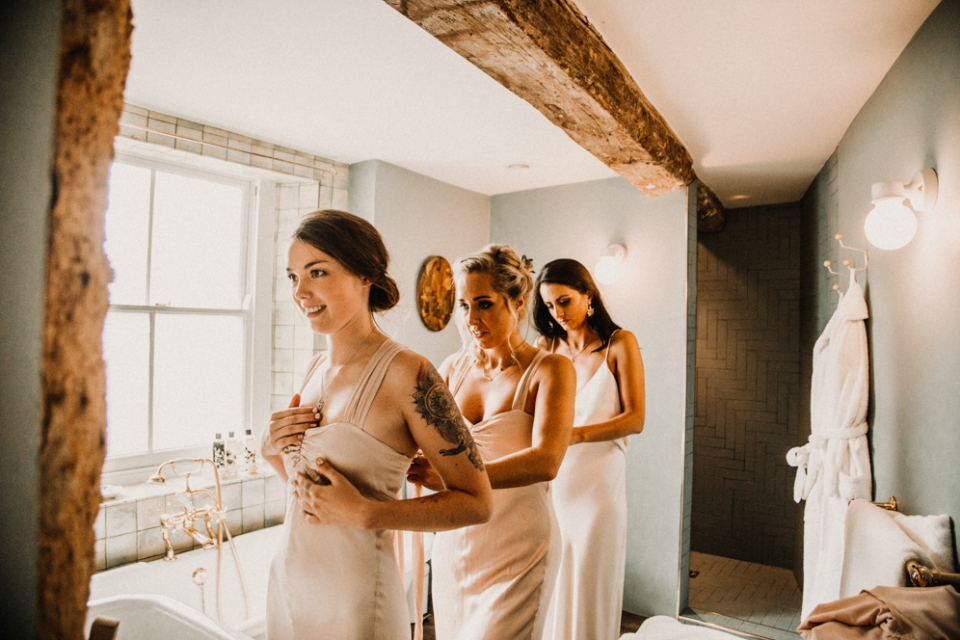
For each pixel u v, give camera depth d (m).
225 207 2.92
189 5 1.60
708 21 1.67
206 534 2.57
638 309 3.28
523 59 1.53
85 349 0.44
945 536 1.44
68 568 0.44
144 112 2.38
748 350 4.16
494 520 1.35
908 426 1.76
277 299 3.05
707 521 4.21
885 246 1.69
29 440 0.43
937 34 1.53
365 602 0.91
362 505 0.84
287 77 2.08
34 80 0.43
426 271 3.41
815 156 2.97
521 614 1.28
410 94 2.23
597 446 2.00
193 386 2.78
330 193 3.12
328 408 0.94
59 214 0.42
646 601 3.10
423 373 0.92
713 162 3.11
